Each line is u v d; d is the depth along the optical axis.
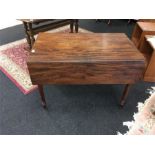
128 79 1.28
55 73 1.20
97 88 1.80
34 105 1.58
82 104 1.61
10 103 1.59
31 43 2.21
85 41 1.41
